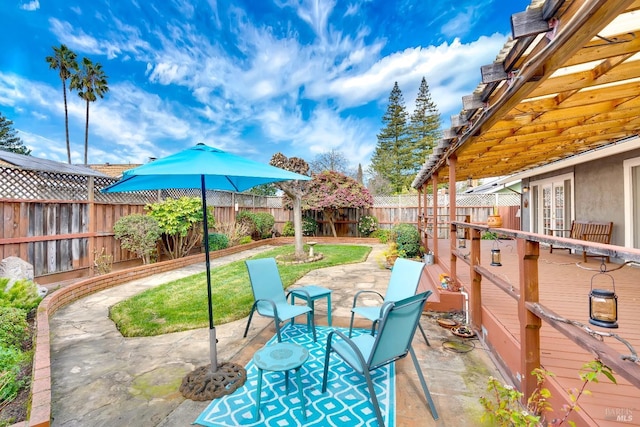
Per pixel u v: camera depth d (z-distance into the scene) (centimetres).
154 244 785
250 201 1407
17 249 583
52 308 474
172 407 248
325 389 265
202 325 420
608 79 243
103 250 740
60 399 259
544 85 253
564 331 175
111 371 304
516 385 256
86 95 2336
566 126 390
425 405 245
